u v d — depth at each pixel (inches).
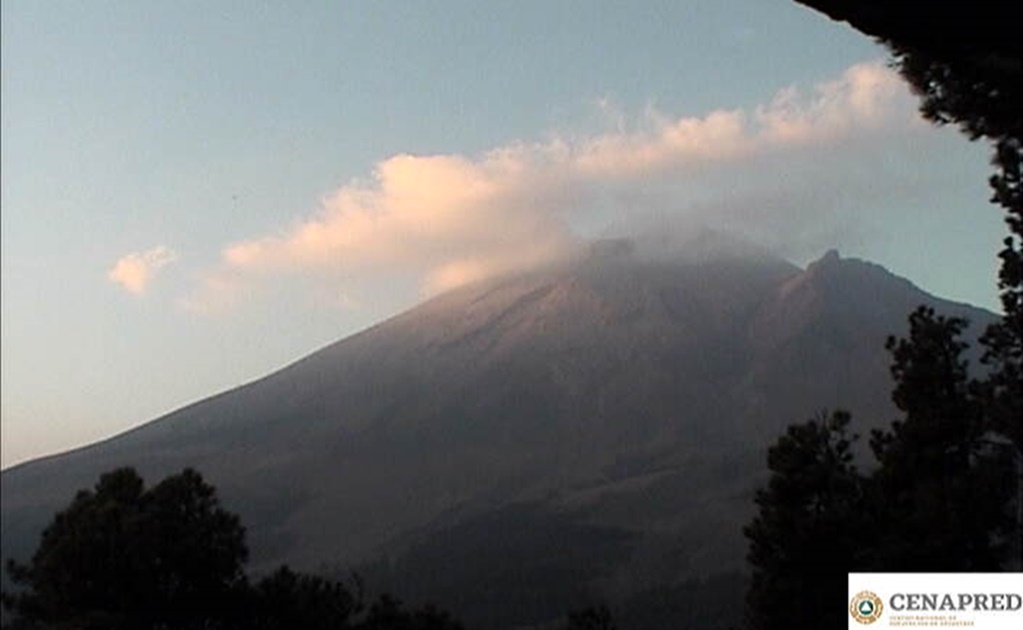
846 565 853.2
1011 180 742.5
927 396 855.7
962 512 805.2
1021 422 805.2
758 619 884.0
